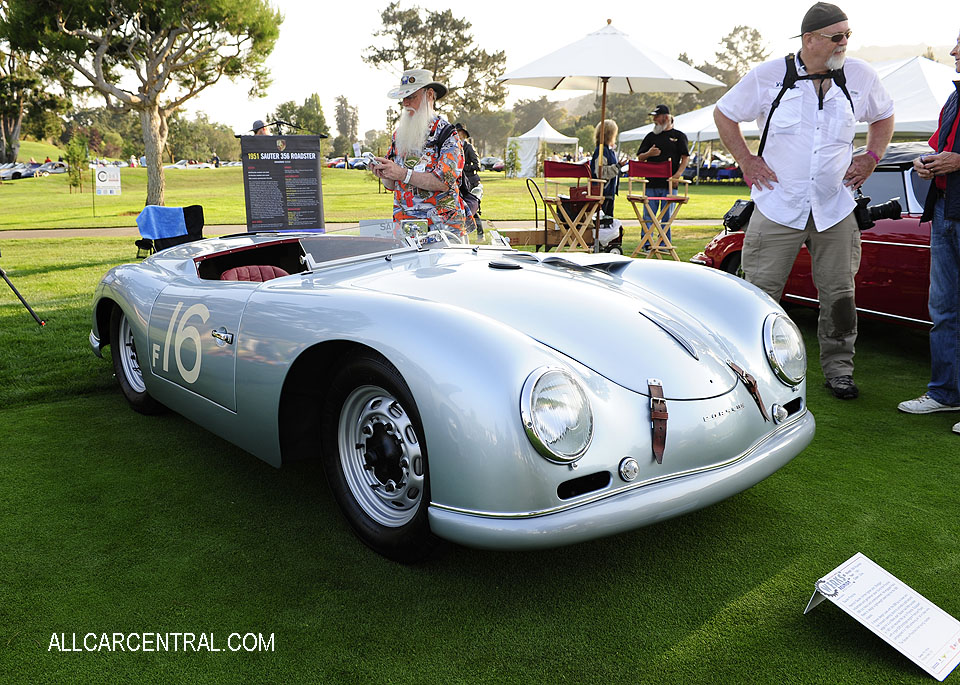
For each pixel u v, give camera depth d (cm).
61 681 165
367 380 203
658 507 180
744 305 243
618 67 751
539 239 819
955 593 198
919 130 1090
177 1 1452
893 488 263
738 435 202
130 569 210
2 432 319
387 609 191
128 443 307
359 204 2136
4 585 201
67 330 502
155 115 1606
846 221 347
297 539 227
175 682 165
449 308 193
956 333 330
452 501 176
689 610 191
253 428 236
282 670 168
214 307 253
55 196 2930
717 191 2866
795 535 230
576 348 196
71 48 1413
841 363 368
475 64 5744
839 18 318
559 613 189
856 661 171
